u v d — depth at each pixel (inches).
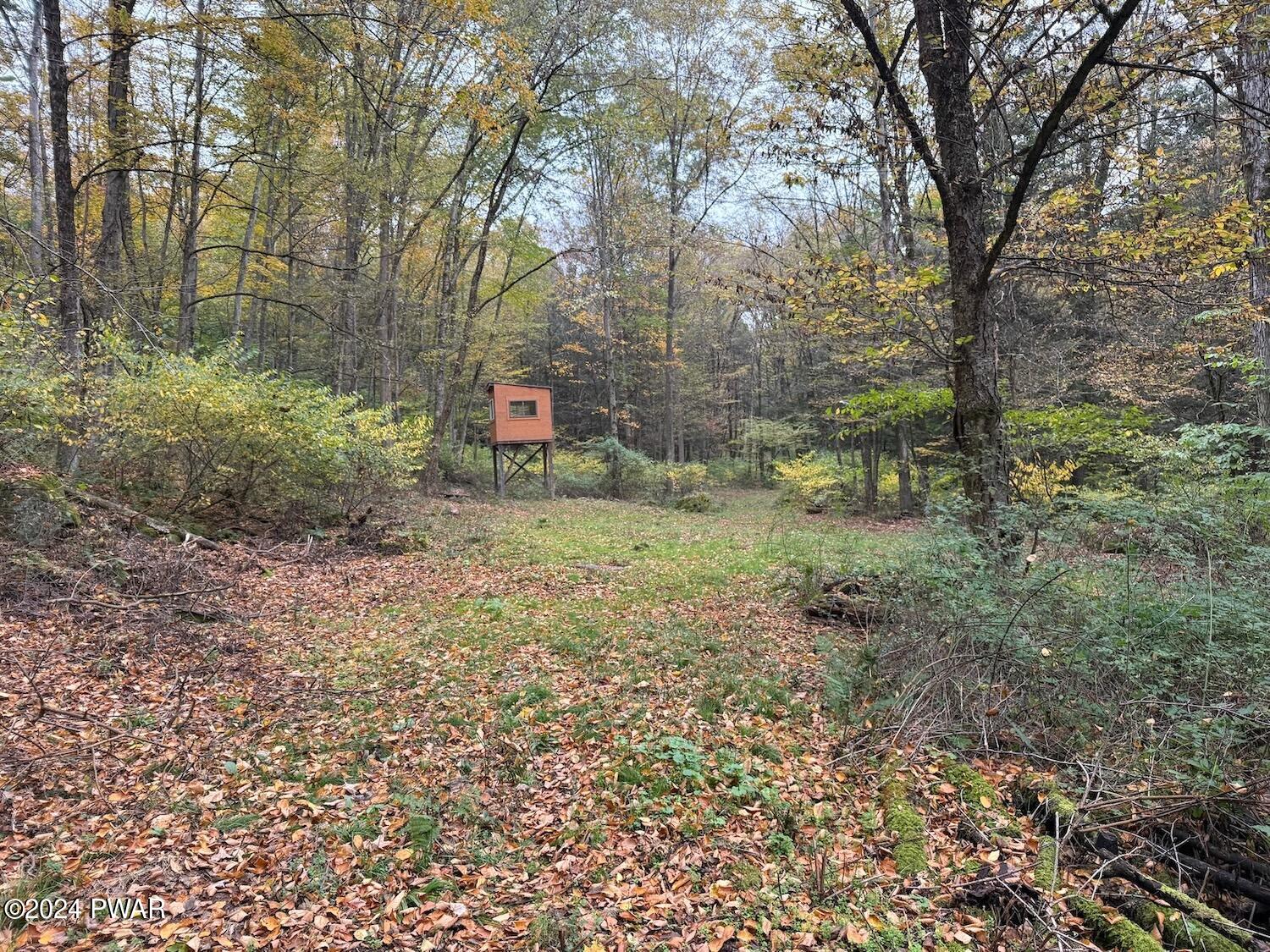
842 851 122.0
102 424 340.2
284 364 979.3
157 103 478.0
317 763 155.8
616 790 144.3
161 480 375.2
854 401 286.5
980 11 210.5
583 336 1515.7
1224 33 182.4
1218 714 130.5
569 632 256.7
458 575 350.9
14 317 261.3
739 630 260.8
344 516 435.8
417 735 171.5
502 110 589.0
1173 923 98.5
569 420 1572.3
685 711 184.1
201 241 767.1
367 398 936.3
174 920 103.5
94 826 127.3
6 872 111.4
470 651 235.8
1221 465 187.6
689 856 121.9
